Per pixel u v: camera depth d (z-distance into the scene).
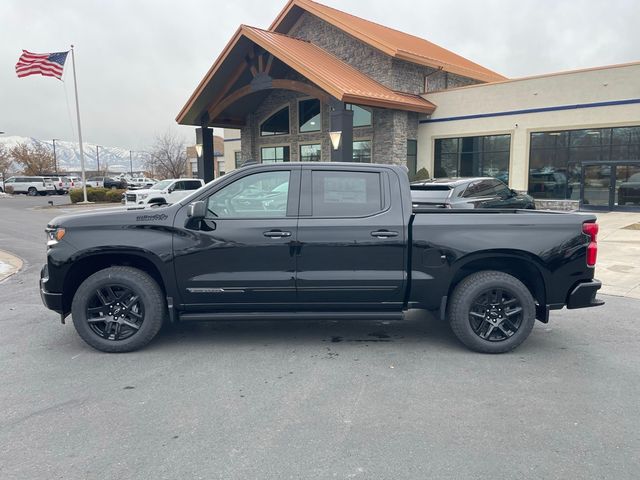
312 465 3.00
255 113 28.06
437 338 5.45
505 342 4.90
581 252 4.89
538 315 5.22
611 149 18.80
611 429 3.41
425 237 4.85
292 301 4.96
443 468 2.96
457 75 26.97
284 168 4.98
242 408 3.75
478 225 4.88
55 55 26.91
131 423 3.53
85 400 3.89
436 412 3.68
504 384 4.18
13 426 3.48
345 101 18.72
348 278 4.87
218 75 23.27
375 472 2.92
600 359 4.77
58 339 5.39
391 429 3.43
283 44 22.16
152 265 5.07
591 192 19.42
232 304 4.96
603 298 7.15
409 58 22.08
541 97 20.16
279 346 5.16
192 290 4.88
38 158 75.44
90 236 4.84
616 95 18.41
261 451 3.16
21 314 6.40
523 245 4.84
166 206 5.03
